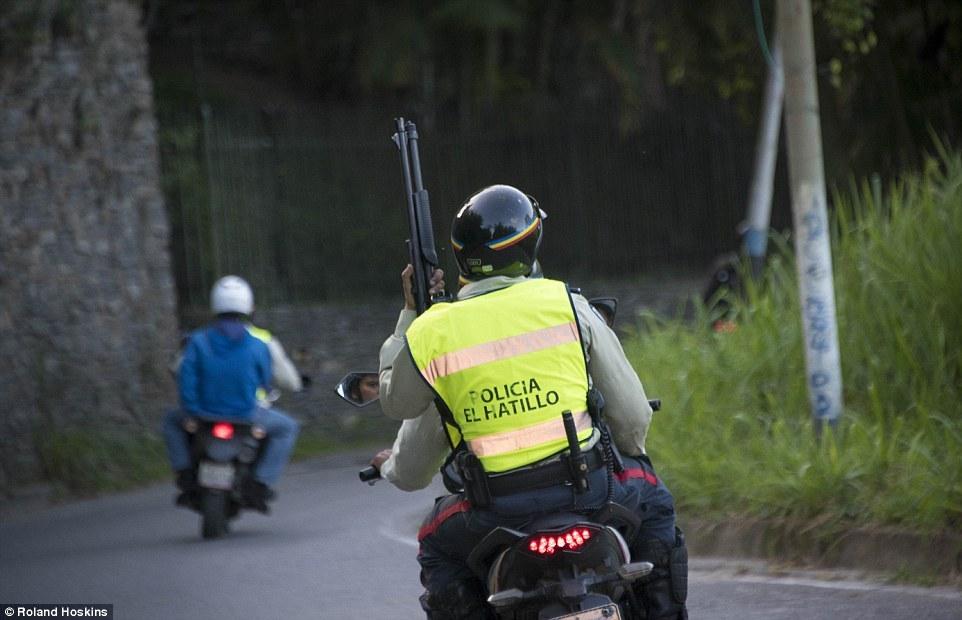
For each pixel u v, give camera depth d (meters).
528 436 14.68
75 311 51.25
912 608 22.78
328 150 87.81
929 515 25.27
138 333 53.38
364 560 31.22
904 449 28.75
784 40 32.69
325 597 27.34
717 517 28.98
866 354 33.50
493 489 14.61
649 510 15.69
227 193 81.56
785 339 35.03
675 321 41.19
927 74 61.12
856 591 24.36
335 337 75.50
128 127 53.97
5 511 46.19
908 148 60.75
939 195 35.97
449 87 100.50
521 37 103.50
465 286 15.66
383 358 15.98
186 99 91.62
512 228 15.45
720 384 35.19
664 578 15.87
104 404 51.47
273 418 37.53
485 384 14.74
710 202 100.31
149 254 54.28
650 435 32.97
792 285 37.31
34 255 50.44
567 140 96.44
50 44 51.41
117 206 53.22
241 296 37.47
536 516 14.64
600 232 97.38
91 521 41.78
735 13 70.38
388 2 96.56
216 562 32.22
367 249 89.00
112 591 29.36
